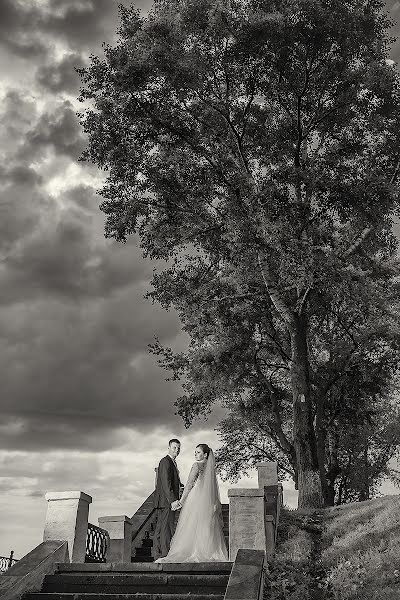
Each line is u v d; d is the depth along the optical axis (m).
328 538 14.27
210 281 26.86
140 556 14.70
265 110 28.06
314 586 10.91
